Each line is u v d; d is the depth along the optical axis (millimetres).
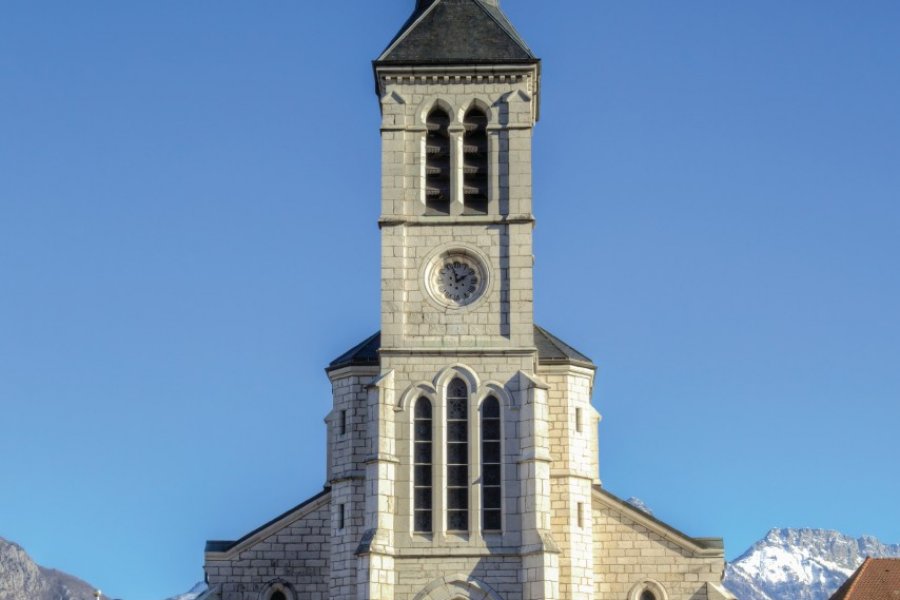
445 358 77562
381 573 73812
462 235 79312
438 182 80625
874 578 101188
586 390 84938
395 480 75750
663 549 81875
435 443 76375
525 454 75812
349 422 81750
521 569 74375
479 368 77438
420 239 79250
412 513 75438
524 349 77375
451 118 80750
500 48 81438
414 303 78438
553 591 73375
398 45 81750
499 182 79938
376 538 74188
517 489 75750
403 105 80875
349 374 82500
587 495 82625
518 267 78750
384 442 75938
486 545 74875
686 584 81375
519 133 80500
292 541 82438
